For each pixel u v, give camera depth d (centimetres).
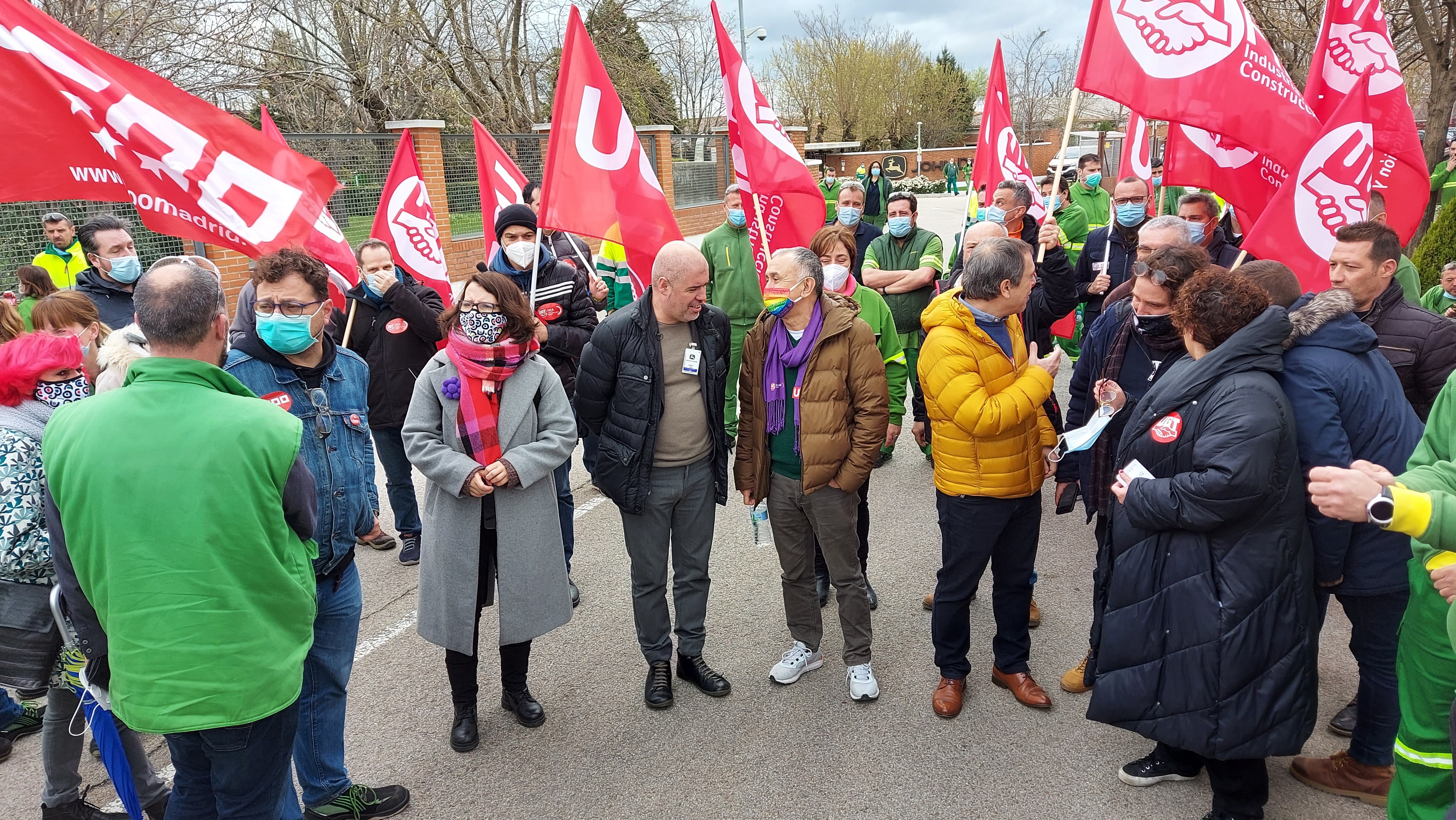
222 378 207
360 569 484
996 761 302
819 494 328
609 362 326
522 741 325
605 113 394
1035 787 288
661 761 310
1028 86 3544
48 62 323
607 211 393
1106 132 2333
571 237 572
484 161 558
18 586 243
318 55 1989
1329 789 277
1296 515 237
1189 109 366
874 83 4728
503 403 306
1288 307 285
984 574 443
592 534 520
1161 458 249
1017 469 307
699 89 3266
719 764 307
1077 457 360
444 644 307
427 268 531
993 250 295
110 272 485
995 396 301
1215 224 454
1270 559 236
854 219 650
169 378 200
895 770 299
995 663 344
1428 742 224
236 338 270
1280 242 367
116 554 193
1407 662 228
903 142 4956
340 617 272
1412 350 311
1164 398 251
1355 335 250
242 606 201
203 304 203
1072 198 1011
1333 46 425
